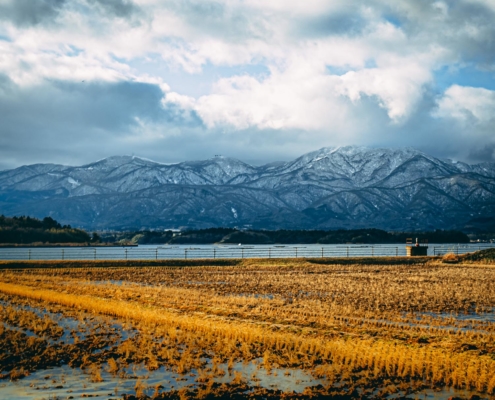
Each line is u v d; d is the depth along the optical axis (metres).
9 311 32.53
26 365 22.41
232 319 30.61
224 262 72.25
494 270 64.69
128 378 20.97
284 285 48.50
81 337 26.78
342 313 32.72
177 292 41.69
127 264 68.88
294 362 22.48
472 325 29.66
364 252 119.19
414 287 46.22
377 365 21.88
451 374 20.94
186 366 22.17
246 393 19.42
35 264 65.00
